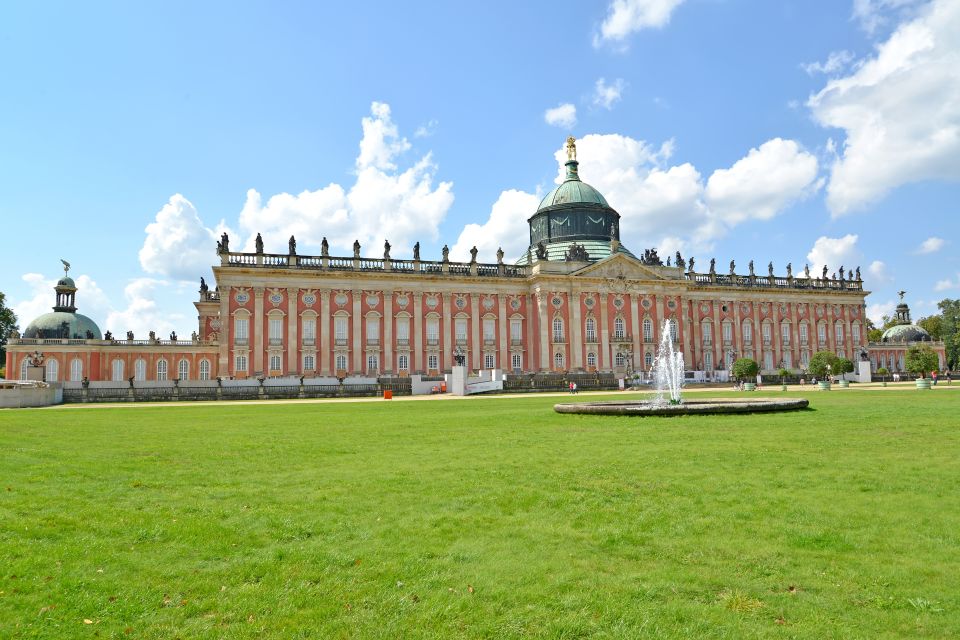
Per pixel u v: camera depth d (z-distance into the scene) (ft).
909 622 29.50
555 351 342.44
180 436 92.22
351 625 29.76
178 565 36.70
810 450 70.38
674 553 38.09
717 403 113.80
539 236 401.90
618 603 31.58
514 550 38.73
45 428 106.11
